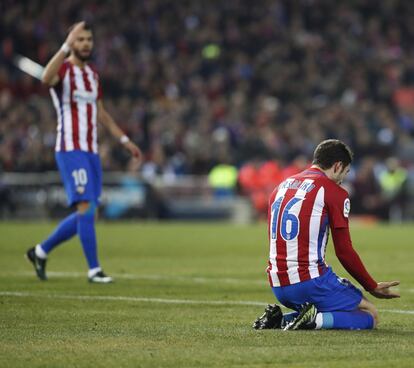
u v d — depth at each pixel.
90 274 40.31
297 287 26.97
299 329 26.70
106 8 128.12
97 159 41.19
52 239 40.88
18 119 101.69
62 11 125.00
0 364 21.67
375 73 133.50
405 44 145.00
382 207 104.81
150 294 36.00
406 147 114.25
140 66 121.00
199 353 23.00
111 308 31.91
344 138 113.69
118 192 96.88
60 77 40.50
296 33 137.62
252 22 136.50
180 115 110.25
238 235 75.06
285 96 125.31
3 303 32.91
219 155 103.50
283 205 27.30
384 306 32.62
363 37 142.00
